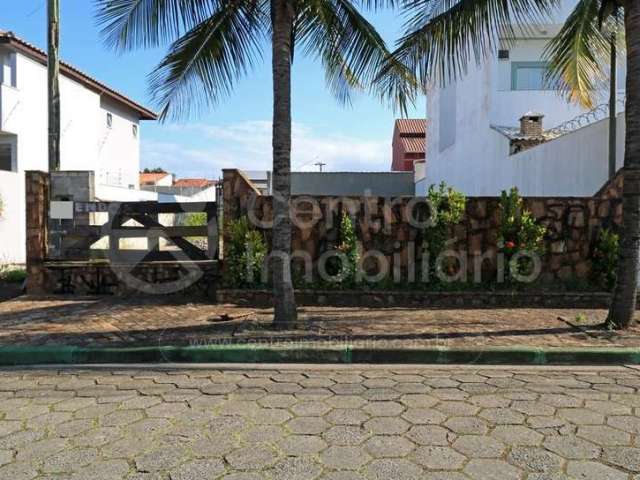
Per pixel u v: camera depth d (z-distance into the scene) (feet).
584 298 27.32
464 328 22.22
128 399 14.90
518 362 18.79
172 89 27.27
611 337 20.52
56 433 12.54
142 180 149.38
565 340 20.17
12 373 17.58
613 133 31.32
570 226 28.66
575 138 35.94
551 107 56.95
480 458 11.23
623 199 21.89
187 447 11.77
